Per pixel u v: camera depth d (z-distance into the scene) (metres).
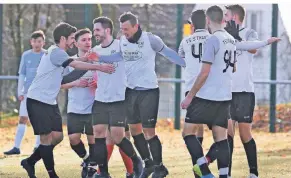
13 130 45.69
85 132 24.70
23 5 56.00
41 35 31.50
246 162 29.62
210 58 20.31
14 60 51.16
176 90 46.91
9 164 29.58
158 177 23.38
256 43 22.70
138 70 23.05
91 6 47.00
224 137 20.97
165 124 49.66
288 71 50.00
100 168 22.89
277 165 28.62
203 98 20.58
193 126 20.78
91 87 24.36
